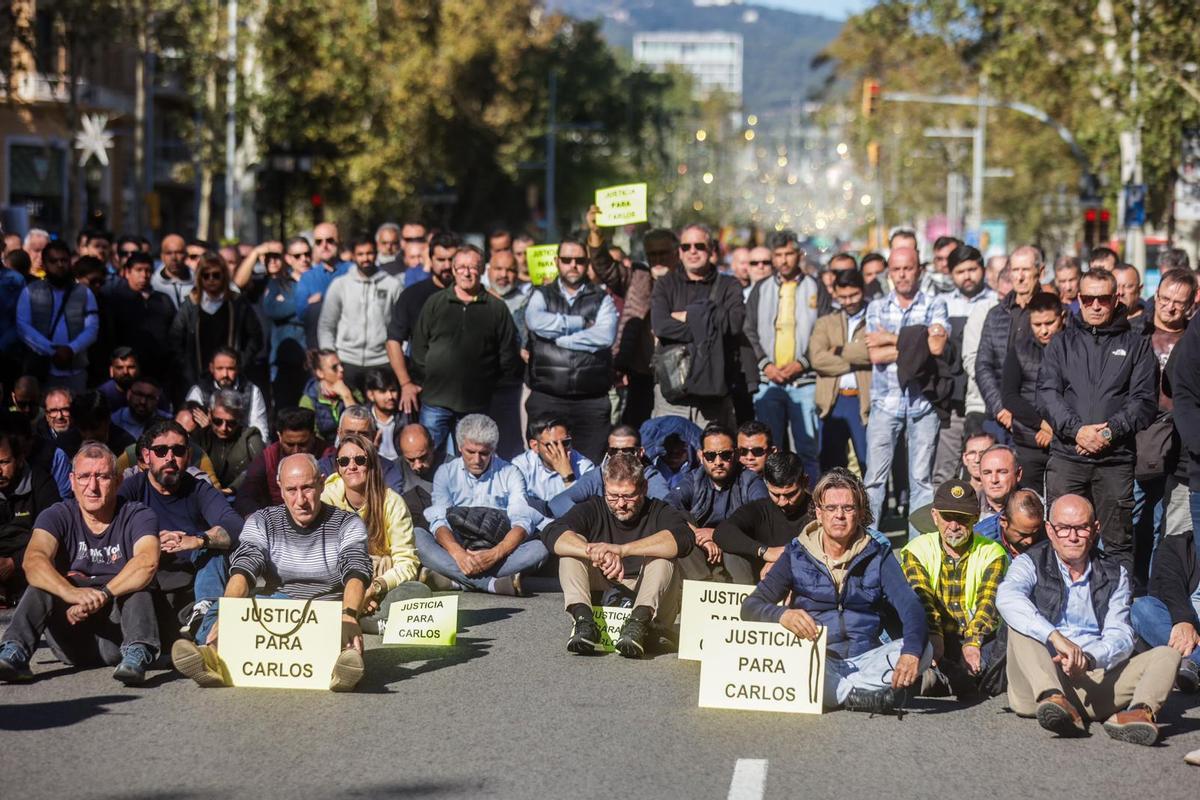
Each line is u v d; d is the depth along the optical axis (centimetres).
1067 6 3212
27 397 1325
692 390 1345
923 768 729
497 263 1567
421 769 716
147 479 1011
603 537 1014
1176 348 963
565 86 7819
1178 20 3025
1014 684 822
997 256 1598
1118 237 3628
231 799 670
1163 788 702
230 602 879
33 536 908
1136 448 1089
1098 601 822
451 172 6406
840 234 9650
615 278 1509
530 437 1248
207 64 4206
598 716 817
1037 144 5912
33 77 4759
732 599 952
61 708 827
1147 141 3100
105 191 5397
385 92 5162
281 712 820
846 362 1417
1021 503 901
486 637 1026
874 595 859
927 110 6569
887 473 1323
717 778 705
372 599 1008
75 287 1473
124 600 902
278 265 1650
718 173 11612
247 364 1518
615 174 8375
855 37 6594
